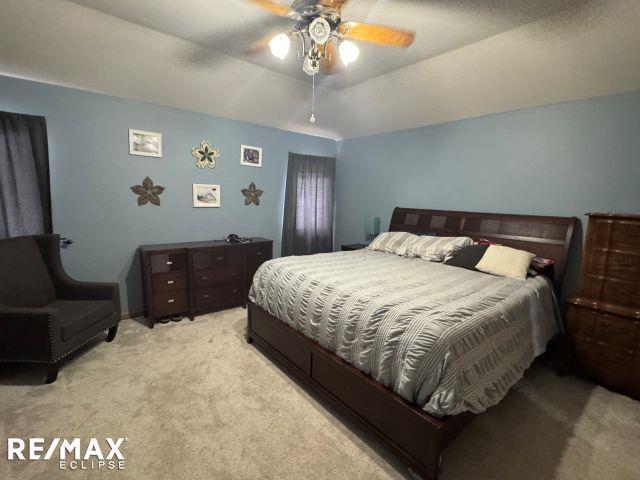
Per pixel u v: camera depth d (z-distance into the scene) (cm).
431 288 222
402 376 160
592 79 254
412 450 157
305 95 378
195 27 240
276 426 194
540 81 273
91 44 254
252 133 433
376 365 176
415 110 372
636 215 222
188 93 340
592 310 243
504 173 331
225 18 228
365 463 169
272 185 463
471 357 160
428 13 212
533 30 226
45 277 279
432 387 150
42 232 294
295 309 238
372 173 473
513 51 250
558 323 271
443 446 150
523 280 257
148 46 264
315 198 500
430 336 155
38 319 221
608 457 175
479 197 353
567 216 292
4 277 246
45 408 204
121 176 338
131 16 228
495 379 173
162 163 363
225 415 202
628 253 227
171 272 338
